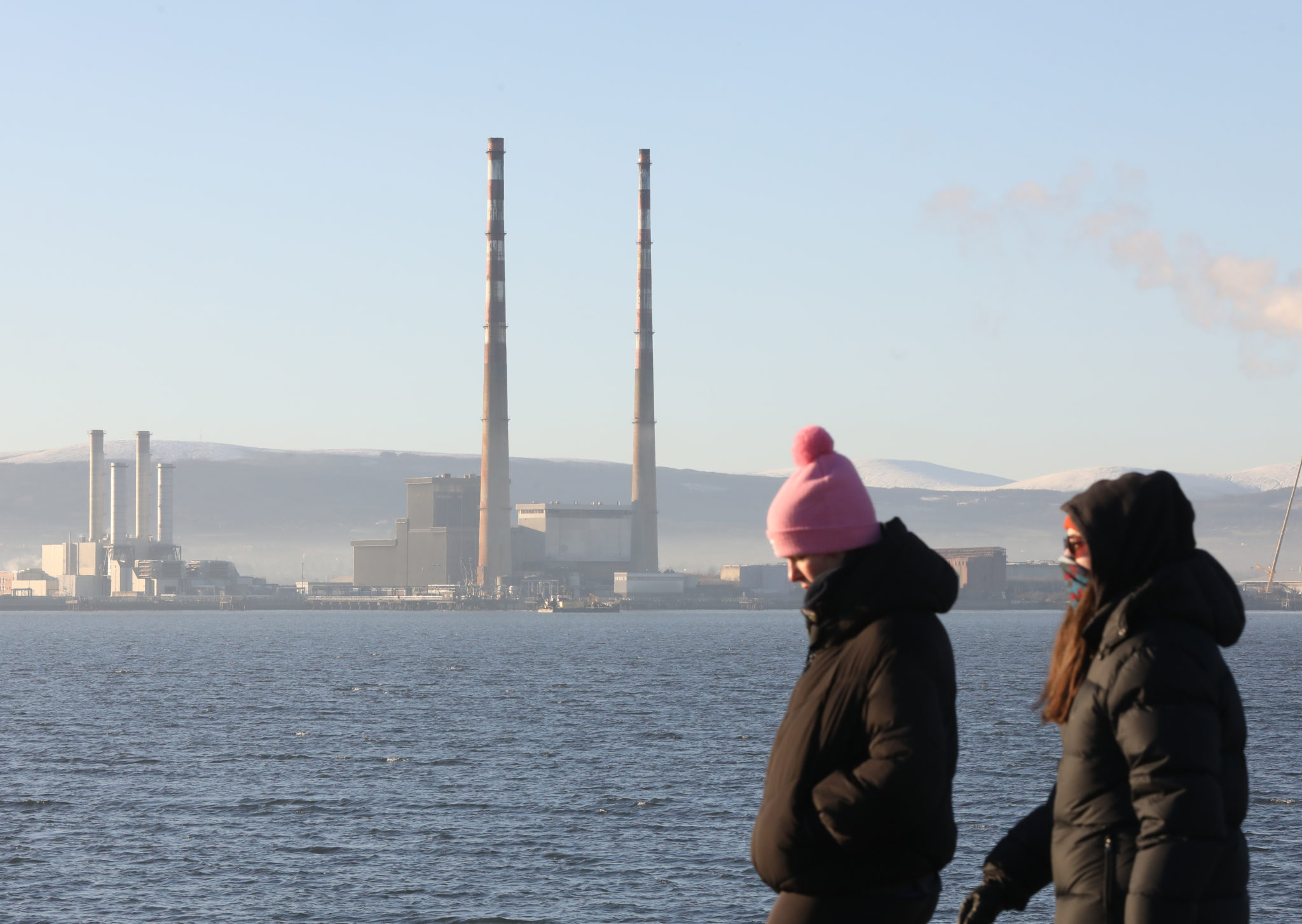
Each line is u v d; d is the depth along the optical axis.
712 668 188.38
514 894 48.44
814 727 9.14
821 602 9.16
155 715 114.81
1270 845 55.72
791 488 9.45
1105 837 8.96
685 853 55.03
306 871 51.91
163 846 56.59
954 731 9.28
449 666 195.25
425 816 63.12
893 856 9.05
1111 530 8.92
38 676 172.00
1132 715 8.63
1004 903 10.04
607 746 89.94
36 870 52.06
